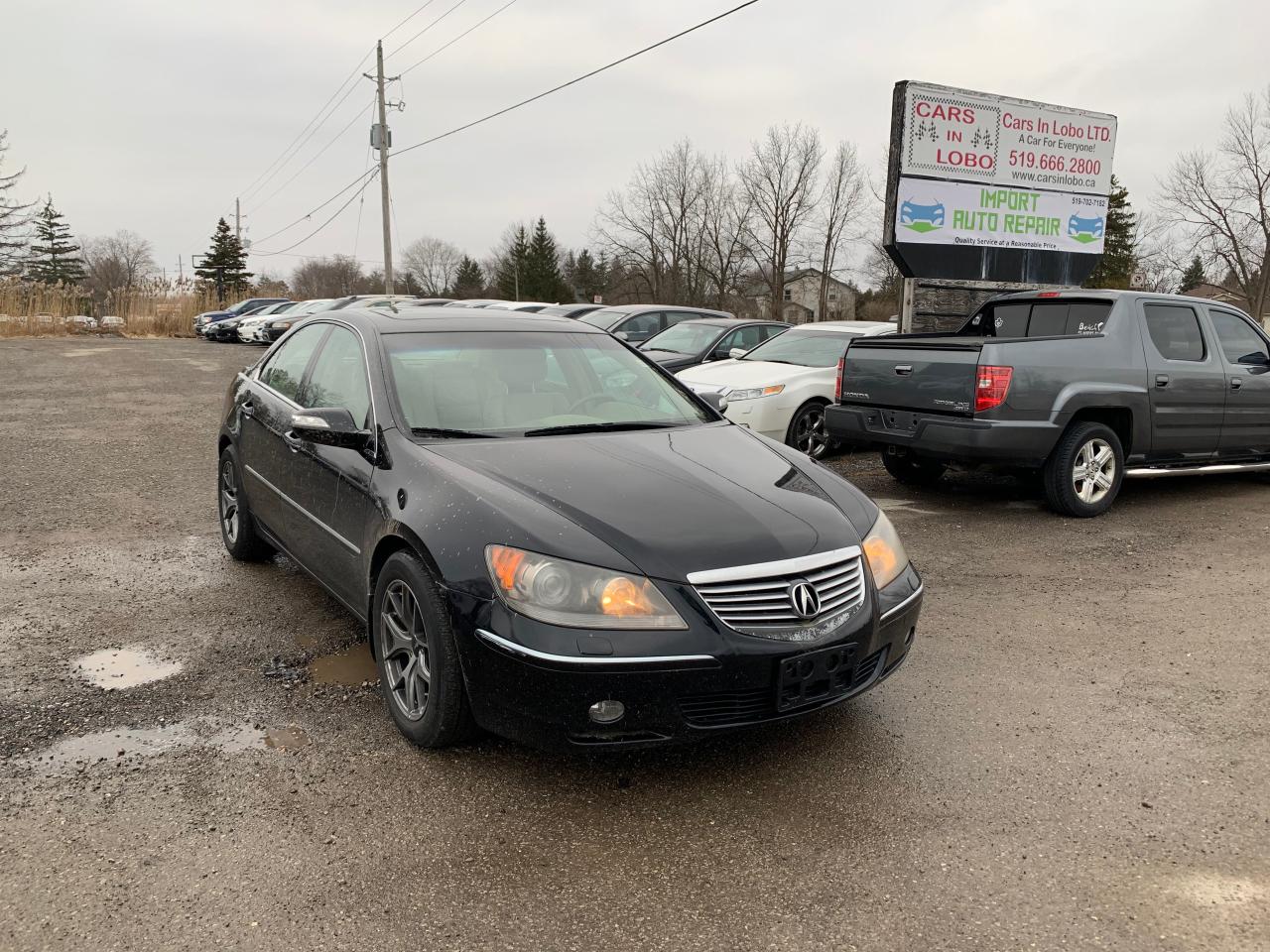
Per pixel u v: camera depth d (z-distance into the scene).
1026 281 11.77
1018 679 3.88
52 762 3.06
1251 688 3.80
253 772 3.02
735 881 2.50
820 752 3.23
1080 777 3.07
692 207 66.50
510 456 3.38
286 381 4.75
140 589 4.83
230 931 2.26
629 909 2.38
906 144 10.66
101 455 8.80
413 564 3.08
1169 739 3.35
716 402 4.49
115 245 97.44
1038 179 11.54
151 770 3.02
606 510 2.97
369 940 2.24
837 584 2.97
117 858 2.54
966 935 2.29
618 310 14.91
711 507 3.06
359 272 105.56
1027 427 6.42
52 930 2.24
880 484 8.15
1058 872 2.55
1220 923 2.34
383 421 3.63
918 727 3.43
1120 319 6.92
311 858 2.56
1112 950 2.24
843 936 2.28
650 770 3.09
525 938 2.26
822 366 9.48
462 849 2.62
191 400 13.48
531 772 3.05
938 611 4.75
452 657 2.94
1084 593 5.06
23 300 32.22
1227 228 46.88
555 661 2.66
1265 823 2.80
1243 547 6.04
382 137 36.56
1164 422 7.04
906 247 10.92
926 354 6.77
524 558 2.78
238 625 4.33
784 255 63.69
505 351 4.21
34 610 4.49
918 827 2.77
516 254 87.00
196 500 6.96
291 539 4.38
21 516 6.37
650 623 2.69
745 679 2.75
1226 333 7.57
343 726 3.35
